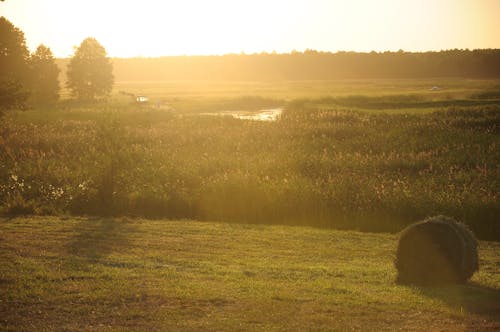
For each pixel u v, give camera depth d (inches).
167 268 529.0
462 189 938.1
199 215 878.4
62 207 885.8
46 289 445.1
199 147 1503.4
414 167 1230.3
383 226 794.8
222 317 381.4
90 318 383.2
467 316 383.6
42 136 1622.8
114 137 1056.2
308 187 932.6
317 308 398.9
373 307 402.6
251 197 880.3
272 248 646.5
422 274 494.6
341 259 599.8
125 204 900.0
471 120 1859.0
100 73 3919.8
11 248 612.4
